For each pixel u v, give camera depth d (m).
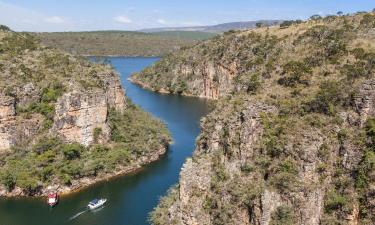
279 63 74.88
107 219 67.00
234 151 55.91
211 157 58.97
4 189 75.62
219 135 59.47
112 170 84.81
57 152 81.25
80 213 69.19
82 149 84.94
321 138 50.59
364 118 50.25
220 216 52.38
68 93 83.81
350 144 48.78
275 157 51.94
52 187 76.50
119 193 76.50
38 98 85.44
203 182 56.94
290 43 91.75
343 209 46.50
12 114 80.69
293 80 62.28
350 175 47.78
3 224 65.56
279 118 54.94
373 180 45.69
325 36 79.44
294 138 51.69
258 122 55.28
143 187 79.00
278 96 59.25
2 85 82.44
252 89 65.75
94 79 95.81
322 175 48.91
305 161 49.66
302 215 47.66
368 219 45.00
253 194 50.38
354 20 85.81
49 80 88.88
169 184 80.00
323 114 53.41
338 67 62.22
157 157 94.06
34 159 78.81
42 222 66.31
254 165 53.06
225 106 63.44
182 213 56.41
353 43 70.19
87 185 80.06
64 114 82.81
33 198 74.56
